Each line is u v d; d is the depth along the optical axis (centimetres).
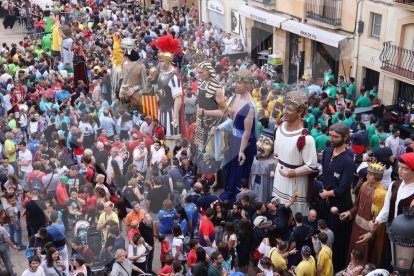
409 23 1426
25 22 2305
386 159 969
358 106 1460
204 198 788
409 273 337
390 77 1491
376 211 735
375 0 1377
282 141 601
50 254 802
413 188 570
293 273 807
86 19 2022
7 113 1293
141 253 767
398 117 1498
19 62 1823
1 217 1070
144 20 1995
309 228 800
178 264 802
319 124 1090
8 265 1021
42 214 766
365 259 764
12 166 1016
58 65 1331
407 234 331
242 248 866
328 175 761
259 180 775
